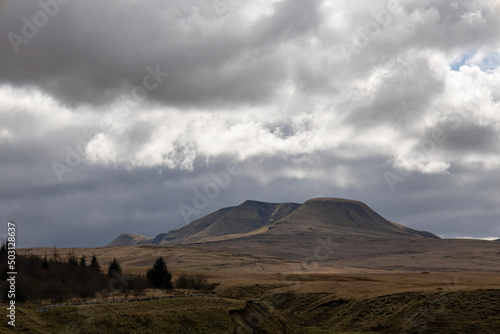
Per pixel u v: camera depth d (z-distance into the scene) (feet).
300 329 198.08
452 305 192.13
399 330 186.09
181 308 165.78
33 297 172.24
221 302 183.93
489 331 170.81
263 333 174.29
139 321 148.36
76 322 137.28
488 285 226.79
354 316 208.23
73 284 194.90
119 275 232.94
